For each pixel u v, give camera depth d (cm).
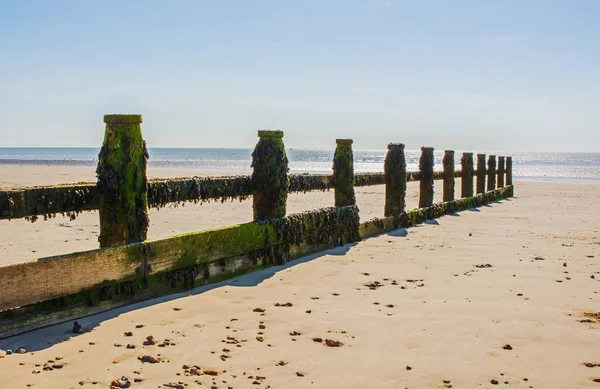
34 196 355
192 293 453
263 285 491
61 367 298
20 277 331
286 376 301
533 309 443
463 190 1384
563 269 603
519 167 6631
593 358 342
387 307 438
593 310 444
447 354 342
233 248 504
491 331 387
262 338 357
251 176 566
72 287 361
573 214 1231
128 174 402
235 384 287
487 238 820
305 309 425
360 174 805
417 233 850
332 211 689
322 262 603
